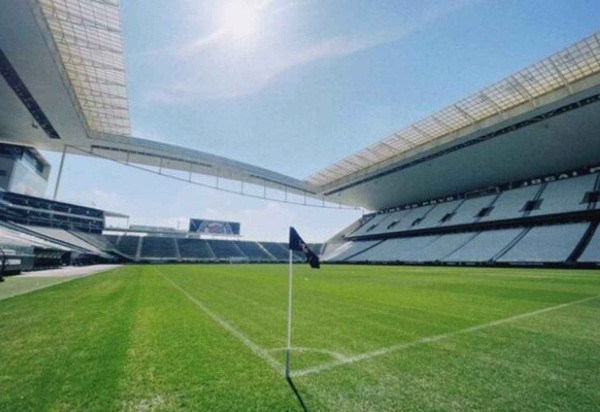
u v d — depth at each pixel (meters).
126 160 41.03
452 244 36.72
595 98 22.75
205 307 6.71
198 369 3.06
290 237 3.35
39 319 5.18
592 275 16.52
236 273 20.66
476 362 3.36
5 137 31.91
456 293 9.55
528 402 2.44
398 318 5.71
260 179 48.56
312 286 11.95
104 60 21.44
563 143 28.23
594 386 2.75
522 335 4.50
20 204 33.56
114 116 29.28
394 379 2.88
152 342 3.95
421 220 46.25
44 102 24.17
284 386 2.71
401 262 39.28
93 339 4.03
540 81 23.67
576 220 28.84
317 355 3.55
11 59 19.22
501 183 39.62
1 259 11.42
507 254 29.20
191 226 56.62
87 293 8.48
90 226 43.16
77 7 17.31
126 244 49.12
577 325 5.16
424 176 41.00
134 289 9.83
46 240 28.42
